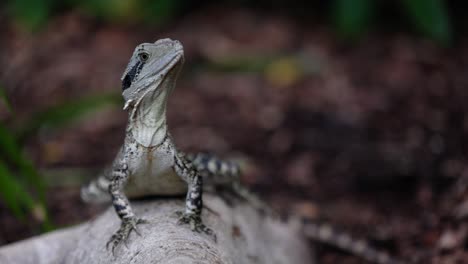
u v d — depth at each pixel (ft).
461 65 47.42
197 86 47.52
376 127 41.73
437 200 33.63
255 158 39.75
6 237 32.12
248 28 53.16
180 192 21.57
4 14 54.08
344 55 49.88
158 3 53.57
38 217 32.17
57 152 40.47
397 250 31.19
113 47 51.08
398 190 35.88
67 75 47.67
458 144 38.70
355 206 34.94
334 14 52.85
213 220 21.12
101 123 43.65
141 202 21.84
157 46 19.71
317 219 33.65
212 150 40.32
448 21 47.57
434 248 30.04
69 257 21.70
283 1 56.24
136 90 19.83
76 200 35.81
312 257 29.19
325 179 37.52
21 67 49.11
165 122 20.24
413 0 45.09
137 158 20.27
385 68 47.88
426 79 46.29
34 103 44.86
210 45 50.83
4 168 25.81
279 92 46.42
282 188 37.01
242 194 26.25
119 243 19.34
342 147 40.06
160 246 18.01
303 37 52.11
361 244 30.94
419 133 40.50
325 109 44.11
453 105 42.98
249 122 43.39
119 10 53.06
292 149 40.40
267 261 23.61
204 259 17.51
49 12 53.67
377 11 53.11
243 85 47.26
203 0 56.59
